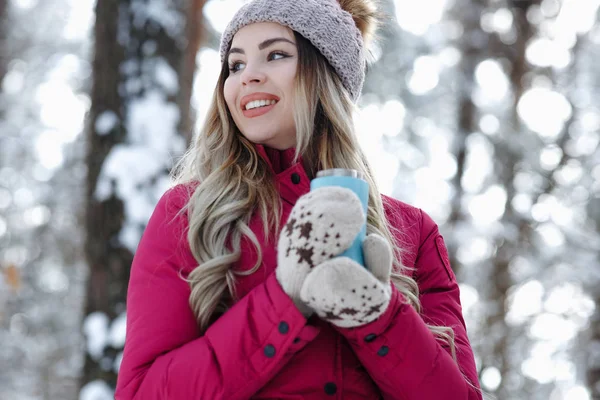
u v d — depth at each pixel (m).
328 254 1.49
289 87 1.91
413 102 10.91
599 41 11.41
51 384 12.52
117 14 4.33
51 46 12.66
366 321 1.53
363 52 2.16
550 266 9.88
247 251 1.78
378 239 1.56
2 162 11.71
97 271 4.09
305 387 1.67
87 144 4.28
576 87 11.22
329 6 2.03
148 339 1.65
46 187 11.70
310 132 1.92
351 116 2.04
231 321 1.59
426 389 1.63
